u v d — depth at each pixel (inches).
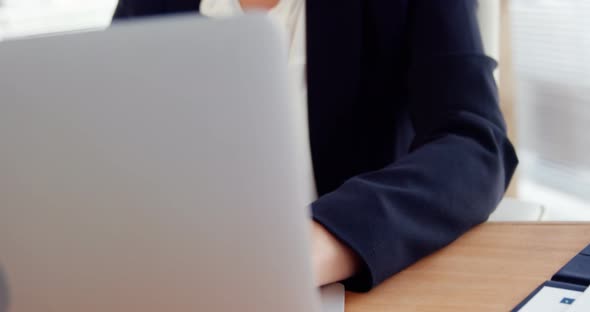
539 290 26.0
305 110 46.9
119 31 15.8
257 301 17.8
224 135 16.3
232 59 15.8
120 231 17.1
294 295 17.8
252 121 16.2
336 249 27.5
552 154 82.1
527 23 79.4
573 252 29.4
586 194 78.6
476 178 32.4
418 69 40.7
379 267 27.7
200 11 53.1
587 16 70.4
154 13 55.2
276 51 15.8
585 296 24.1
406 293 27.7
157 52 15.8
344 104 45.3
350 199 29.1
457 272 28.8
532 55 79.8
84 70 15.9
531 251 30.0
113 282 17.7
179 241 17.1
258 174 16.6
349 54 44.8
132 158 16.5
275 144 16.4
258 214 16.9
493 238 31.7
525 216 50.1
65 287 17.9
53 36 16.0
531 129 84.3
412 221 29.6
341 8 44.5
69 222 17.1
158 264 17.4
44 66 16.0
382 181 30.9
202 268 17.4
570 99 76.0
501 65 58.2
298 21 47.8
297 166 16.6
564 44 74.4
